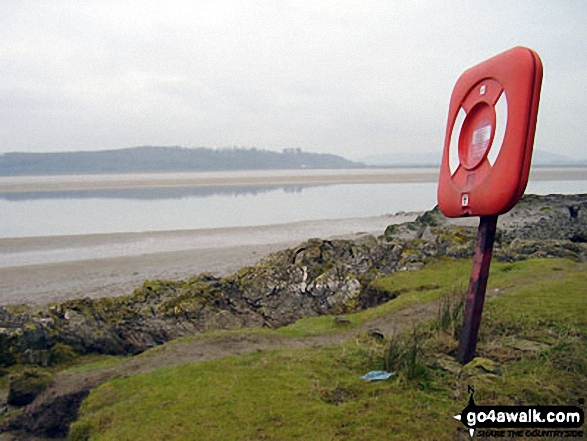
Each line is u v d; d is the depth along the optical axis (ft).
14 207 121.49
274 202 133.69
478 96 18.49
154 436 15.79
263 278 40.91
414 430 15.30
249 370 20.15
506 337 21.94
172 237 76.74
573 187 173.27
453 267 40.63
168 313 37.96
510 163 16.80
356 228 84.94
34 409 21.86
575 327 22.72
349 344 23.29
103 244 71.72
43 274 54.80
